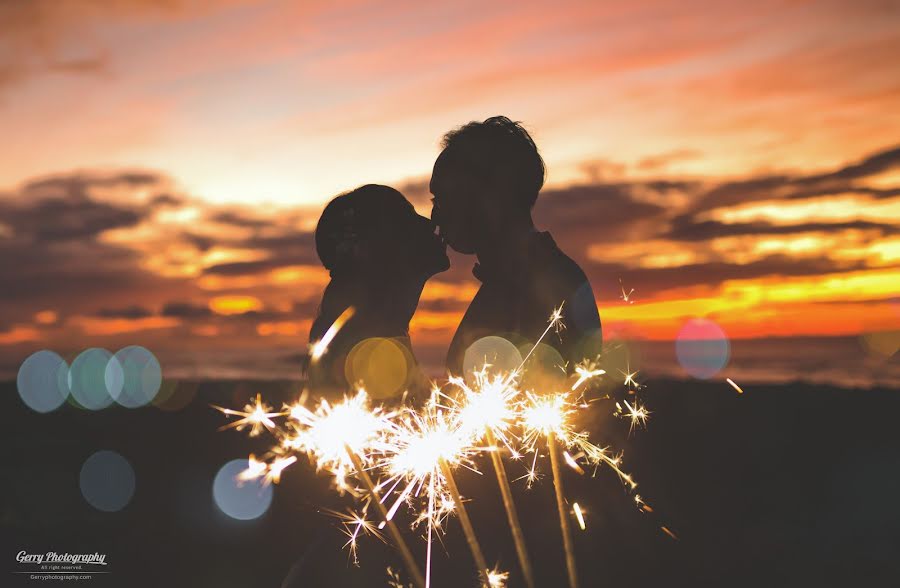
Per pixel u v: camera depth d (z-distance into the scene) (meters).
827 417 10.14
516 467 2.27
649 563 2.28
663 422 9.77
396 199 2.64
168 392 14.84
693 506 6.10
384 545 2.24
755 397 11.62
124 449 9.18
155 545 5.72
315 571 2.27
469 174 2.90
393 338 2.47
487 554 2.24
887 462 7.77
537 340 2.77
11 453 9.09
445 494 1.46
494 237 2.93
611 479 2.30
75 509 6.81
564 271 2.80
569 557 1.21
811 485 6.90
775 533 5.48
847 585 4.67
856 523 5.89
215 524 6.13
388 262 2.56
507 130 2.93
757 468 7.53
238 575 4.99
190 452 8.90
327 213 2.59
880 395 11.82
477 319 2.94
